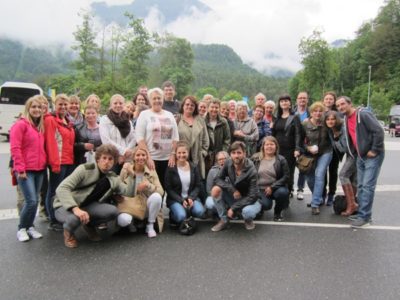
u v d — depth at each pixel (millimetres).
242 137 6371
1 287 3389
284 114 6629
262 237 4734
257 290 3357
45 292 3307
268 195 5473
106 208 4508
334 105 6762
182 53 63281
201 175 5684
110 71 32875
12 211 5844
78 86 30344
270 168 5551
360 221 5168
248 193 5039
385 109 52031
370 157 5105
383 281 3529
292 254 4168
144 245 4449
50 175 4938
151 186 4801
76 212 4238
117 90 30953
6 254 4129
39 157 4547
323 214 5840
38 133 4566
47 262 3932
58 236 4734
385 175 9602
